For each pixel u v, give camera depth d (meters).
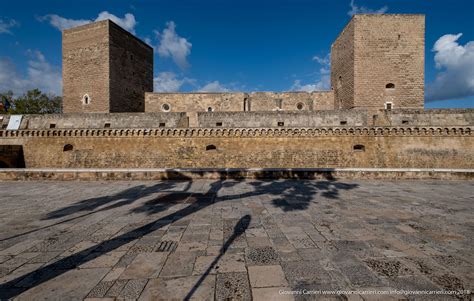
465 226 5.05
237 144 22.00
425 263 3.51
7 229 5.02
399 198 7.55
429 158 20.38
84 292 2.88
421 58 26.92
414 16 26.88
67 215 5.96
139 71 32.34
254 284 3.00
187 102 29.16
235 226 5.12
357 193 8.27
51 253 3.91
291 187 9.28
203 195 8.04
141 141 22.34
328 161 21.30
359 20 26.73
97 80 28.11
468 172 10.73
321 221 5.41
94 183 10.30
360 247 4.06
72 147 22.91
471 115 20.97
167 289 2.92
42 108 42.81
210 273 3.27
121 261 3.62
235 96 28.72
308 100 28.70
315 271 3.30
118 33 28.91
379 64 26.84
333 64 33.06
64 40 29.56
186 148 22.17
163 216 5.83
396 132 20.88
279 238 4.46
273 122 22.62
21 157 22.62
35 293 2.87
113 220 5.57
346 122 22.27
